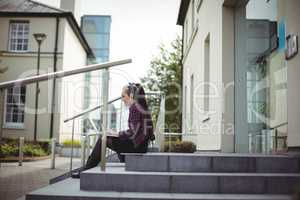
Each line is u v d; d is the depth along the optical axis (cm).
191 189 407
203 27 1056
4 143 1495
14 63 1981
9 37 2022
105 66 450
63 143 1694
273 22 621
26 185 557
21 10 2003
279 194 398
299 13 511
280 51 597
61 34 1997
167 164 456
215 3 854
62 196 378
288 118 539
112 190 412
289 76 539
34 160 1304
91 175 415
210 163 456
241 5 748
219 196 380
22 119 1928
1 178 653
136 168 456
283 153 518
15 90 1936
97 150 520
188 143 847
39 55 1817
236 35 762
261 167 454
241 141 716
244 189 403
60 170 817
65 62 2011
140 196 377
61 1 2359
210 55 913
